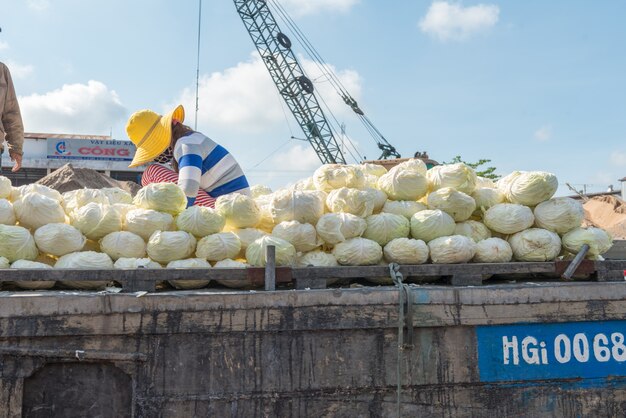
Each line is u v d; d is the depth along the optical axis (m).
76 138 40.66
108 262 3.64
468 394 3.45
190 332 3.18
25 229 3.63
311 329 3.29
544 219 4.10
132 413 3.12
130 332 3.13
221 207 4.00
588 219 17.11
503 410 3.48
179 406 3.16
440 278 3.99
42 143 40.09
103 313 3.11
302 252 3.91
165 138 5.23
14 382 3.04
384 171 5.07
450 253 3.84
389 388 3.37
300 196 3.92
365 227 3.96
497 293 3.50
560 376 3.55
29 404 3.08
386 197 4.31
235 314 3.23
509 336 3.52
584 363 3.59
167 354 3.17
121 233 3.75
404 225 4.04
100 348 3.12
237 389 3.21
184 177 4.77
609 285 3.66
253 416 3.21
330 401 3.30
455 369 3.44
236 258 4.10
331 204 4.02
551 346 3.56
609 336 3.64
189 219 3.77
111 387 3.16
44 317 3.06
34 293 3.22
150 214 3.79
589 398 3.57
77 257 3.58
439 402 3.42
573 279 4.09
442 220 3.97
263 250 3.69
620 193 39.78
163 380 3.15
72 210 4.11
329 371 3.31
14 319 3.04
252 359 3.23
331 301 3.32
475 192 4.32
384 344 3.38
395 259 3.89
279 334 3.27
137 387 3.13
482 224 4.26
